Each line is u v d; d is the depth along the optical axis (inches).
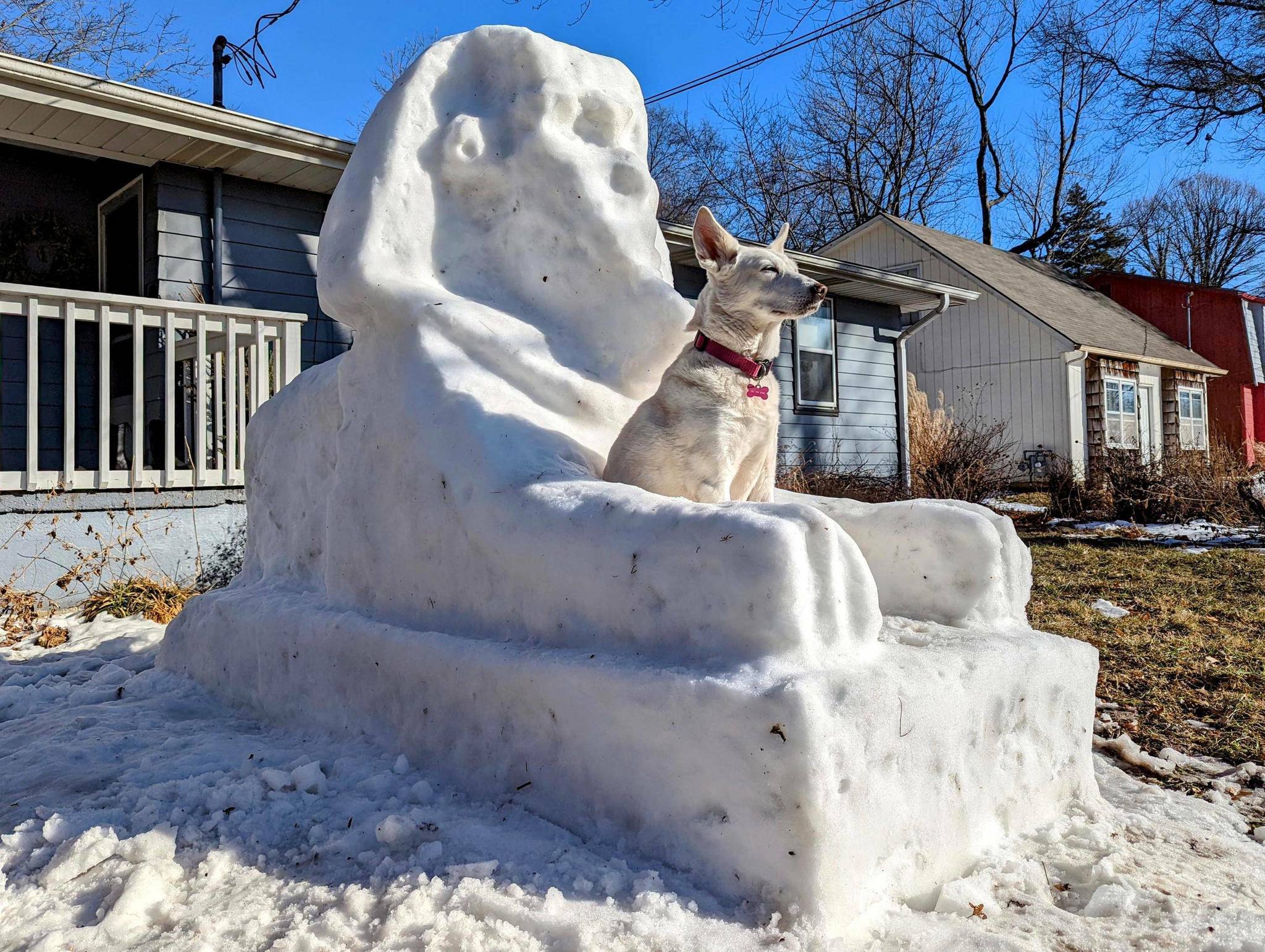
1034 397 908.0
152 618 255.4
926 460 658.2
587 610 106.0
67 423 269.4
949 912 93.0
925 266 964.6
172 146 364.2
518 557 114.3
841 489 569.6
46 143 362.6
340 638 136.2
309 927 83.2
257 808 109.0
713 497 131.7
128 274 411.8
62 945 81.5
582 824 99.4
